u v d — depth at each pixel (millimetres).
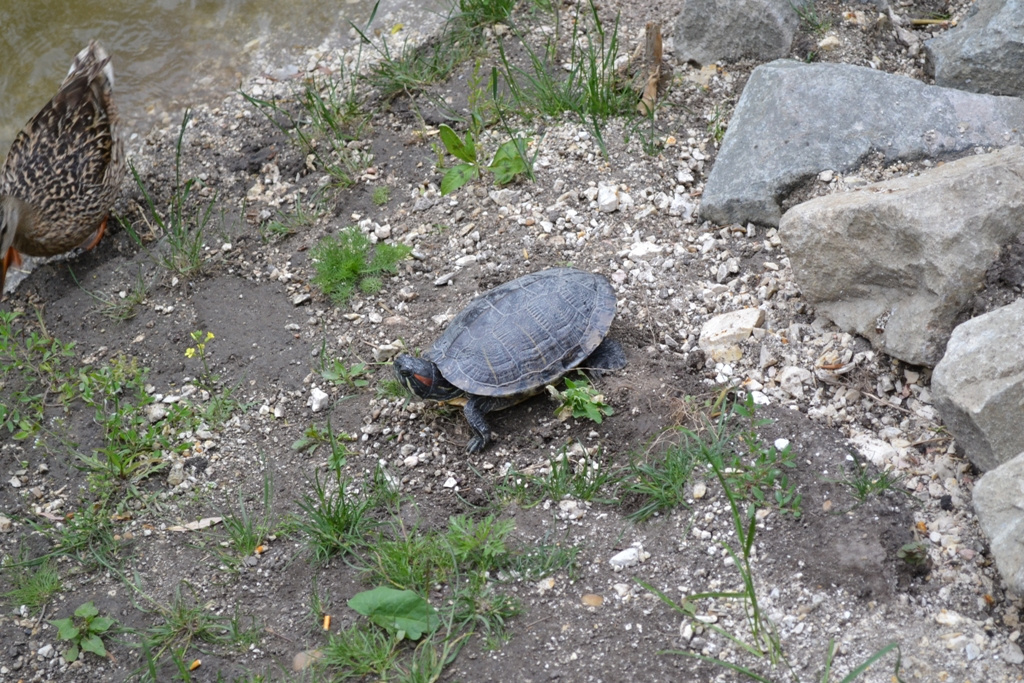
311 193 2975
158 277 2887
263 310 2822
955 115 2793
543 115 2979
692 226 2812
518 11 3164
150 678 2439
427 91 3078
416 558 2484
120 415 2674
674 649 2396
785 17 2967
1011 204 2553
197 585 2516
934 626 2387
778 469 2506
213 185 3012
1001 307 2479
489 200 2889
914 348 2562
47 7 3289
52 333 2846
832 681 2350
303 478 2609
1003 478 2375
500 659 2410
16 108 3180
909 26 3064
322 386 2717
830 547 2436
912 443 2539
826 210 2596
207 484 2615
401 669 2406
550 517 2523
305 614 2475
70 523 2594
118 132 2938
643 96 2955
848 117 2793
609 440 2582
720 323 2664
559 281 2648
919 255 2547
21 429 2723
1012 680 2346
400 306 2789
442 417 2652
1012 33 2850
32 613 2531
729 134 2852
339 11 3260
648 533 2496
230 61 3199
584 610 2441
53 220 2861
